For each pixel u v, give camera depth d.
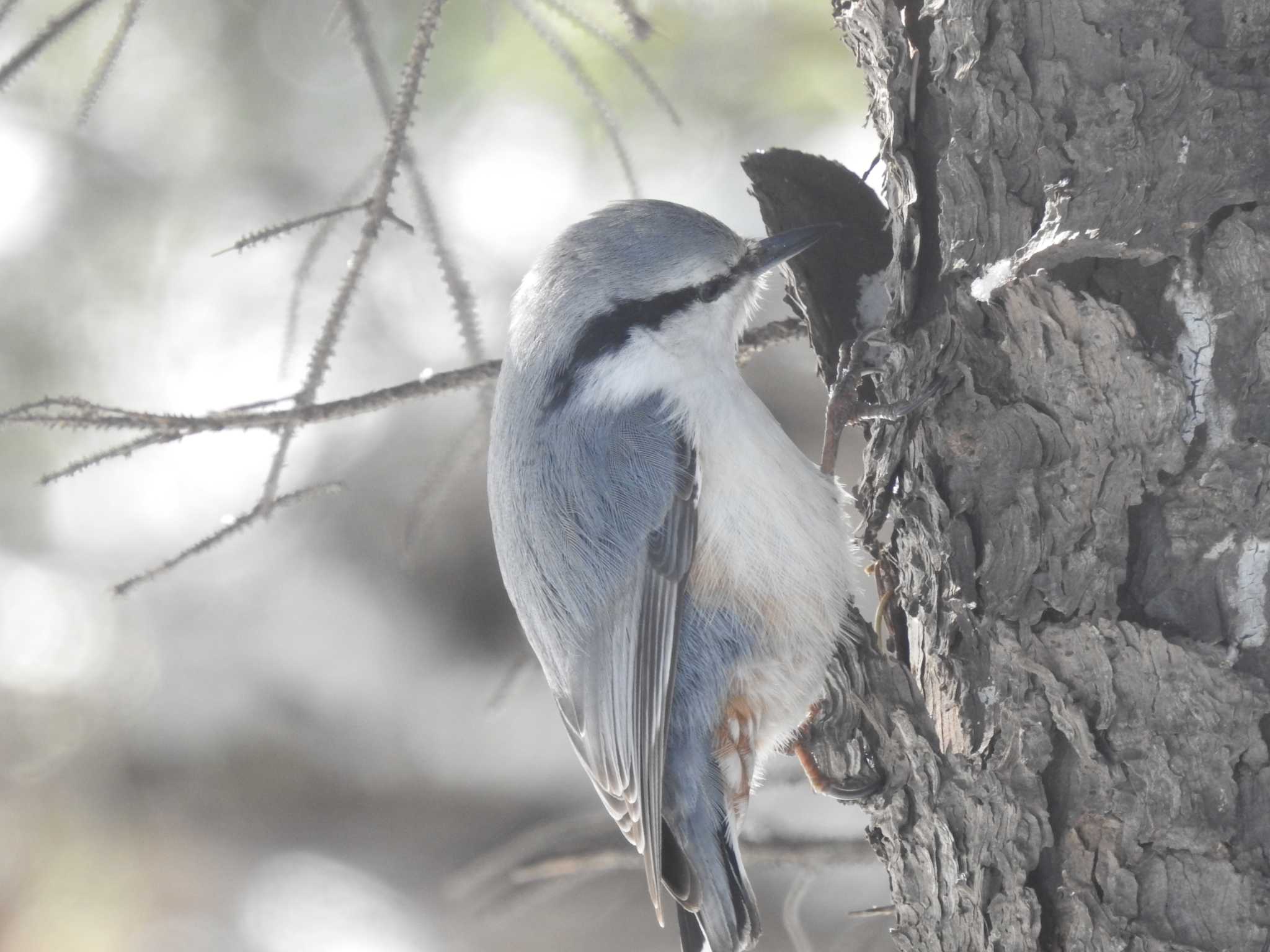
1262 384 5.38
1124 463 5.59
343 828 13.62
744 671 7.15
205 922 12.74
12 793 13.14
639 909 12.91
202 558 13.38
